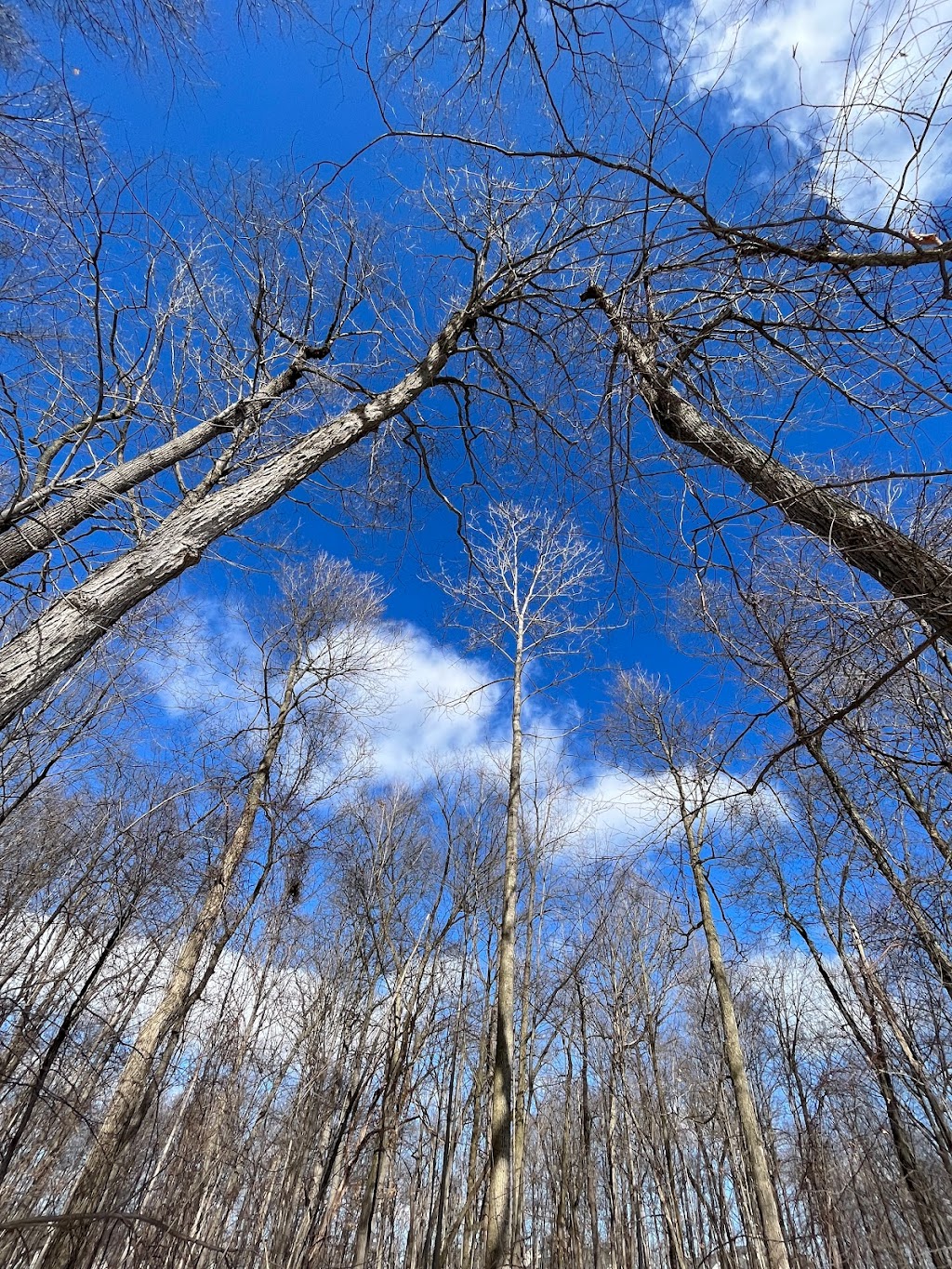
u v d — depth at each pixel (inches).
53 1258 226.5
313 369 238.8
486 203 199.6
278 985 490.9
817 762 128.0
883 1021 288.5
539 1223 500.7
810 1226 347.3
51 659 123.1
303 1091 423.2
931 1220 269.1
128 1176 283.1
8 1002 202.4
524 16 114.4
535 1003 465.4
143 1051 300.5
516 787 390.3
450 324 198.8
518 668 422.6
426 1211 519.2
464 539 254.5
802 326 106.1
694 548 118.4
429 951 434.9
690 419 142.2
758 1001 491.2
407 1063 397.7
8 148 158.7
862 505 120.5
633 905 502.9
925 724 165.6
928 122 90.7
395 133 122.2
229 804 417.1
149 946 393.1
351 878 526.3
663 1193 405.7
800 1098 390.3
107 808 423.5
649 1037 466.3
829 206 104.6
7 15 144.3
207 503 151.4
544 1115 563.2
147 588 138.3
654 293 122.0
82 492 221.9
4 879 371.6
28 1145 304.2
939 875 190.2
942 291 98.8
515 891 350.3
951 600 103.2
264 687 452.1
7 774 352.2
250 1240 357.7
